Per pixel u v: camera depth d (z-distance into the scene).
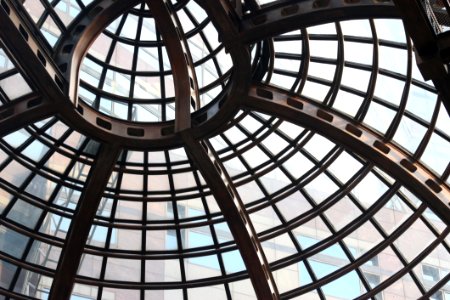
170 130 28.41
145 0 24.95
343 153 28.91
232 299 31.78
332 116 27.41
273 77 27.55
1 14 23.41
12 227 30.00
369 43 26.42
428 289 29.83
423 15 17.81
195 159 28.27
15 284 31.03
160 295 32.16
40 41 25.38
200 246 31.36
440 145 27.47
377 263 30.33
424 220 29.19
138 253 31.44
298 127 28.89
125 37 28.42
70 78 25.94
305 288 30.50
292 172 29.61
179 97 27.20
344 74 27.27
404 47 26.08
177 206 31.05
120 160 29.86
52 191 30.12
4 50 25.06
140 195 30.75
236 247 31.00
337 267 30.38
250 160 29.62
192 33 28.05
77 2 26.84
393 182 28.83
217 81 28.55
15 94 26.81
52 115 26.80
